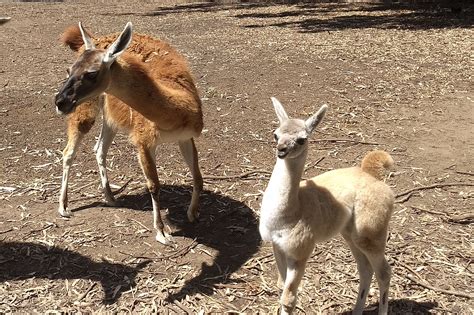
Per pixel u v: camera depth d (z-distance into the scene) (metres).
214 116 5.69
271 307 3.16
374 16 12.27
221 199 4.24
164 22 12.40
